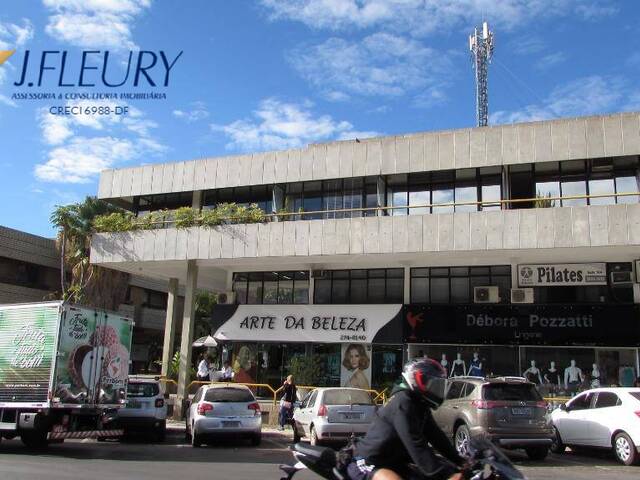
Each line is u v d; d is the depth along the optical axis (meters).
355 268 23.89
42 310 13.29
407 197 22.47
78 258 32.66
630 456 12.27
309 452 5.25
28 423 12.66
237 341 25.09
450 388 13.87
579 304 20.33
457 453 4.59
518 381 12.63
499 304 21.25
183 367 22.23
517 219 18.56
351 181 23.25
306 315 23.86
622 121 19.05
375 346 23.11
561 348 20.81
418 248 19.42
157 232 23.02
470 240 18.91
